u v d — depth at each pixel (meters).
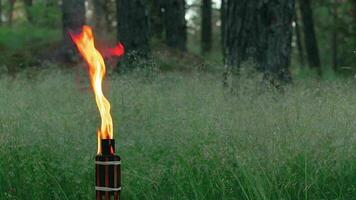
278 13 8.78
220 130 5.28
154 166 4.93
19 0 37.91
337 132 5.14
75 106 6.61
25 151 5.07
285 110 5.75
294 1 8.96
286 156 4.95
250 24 8.81
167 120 5.58
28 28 24.05
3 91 7.03
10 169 5.00
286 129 5.23
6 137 5.11
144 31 14.52
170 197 4.72
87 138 5.19
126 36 14.46
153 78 7.30
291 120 5.43
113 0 29.31
